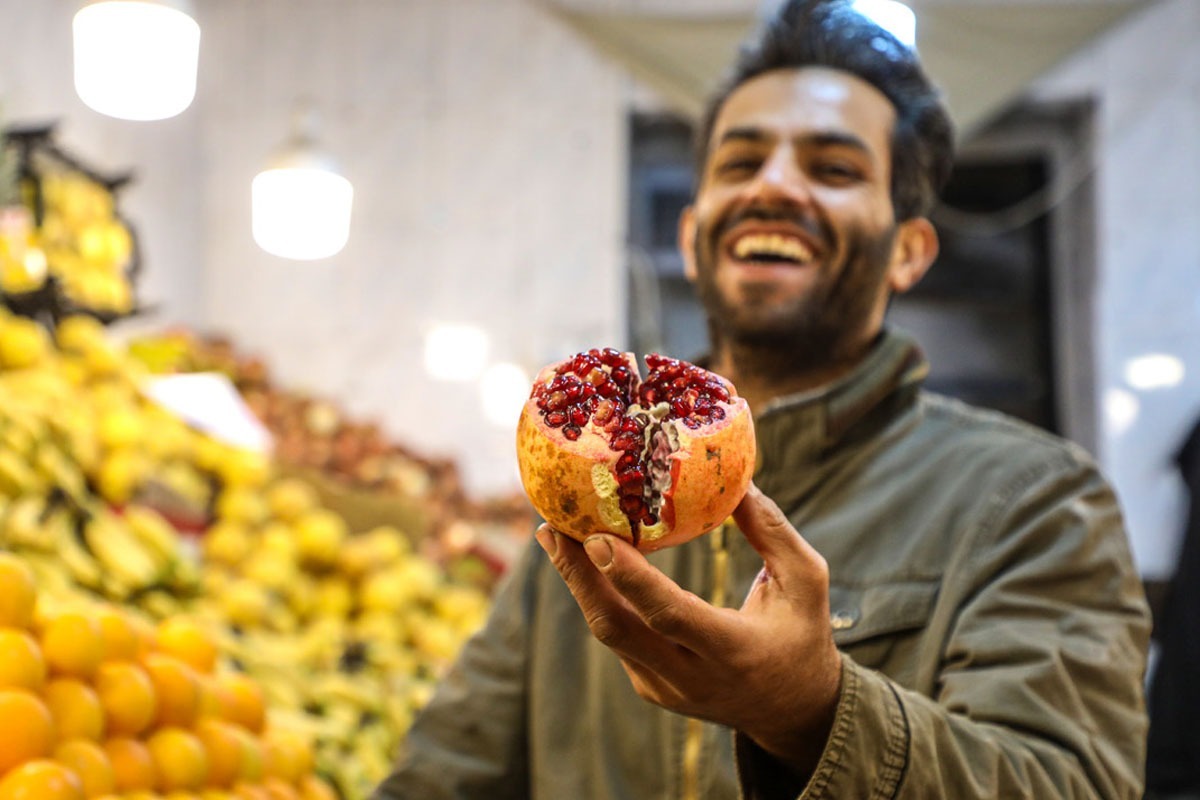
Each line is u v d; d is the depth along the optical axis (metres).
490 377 6.59
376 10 6.91
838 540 1.37
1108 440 6.09
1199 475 3.93
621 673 1.42
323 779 2.08
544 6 5.21
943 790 0.96
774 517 0.91
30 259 2.92
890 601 1.30
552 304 6.75
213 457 3.29
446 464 5.71
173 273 6.35
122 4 3.35
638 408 0.99
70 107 5.06
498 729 1.52
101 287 3.27
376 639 3.06
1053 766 1.06
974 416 1.46
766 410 1.42
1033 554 1.26
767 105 1.47
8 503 2.10
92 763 1.32
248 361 5.22
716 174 1.50
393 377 6.80
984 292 6.61
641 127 6.96
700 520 0.96
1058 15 4.86
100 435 2.73
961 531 1.32
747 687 0.90
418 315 6.80
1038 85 6.23
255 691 1.73
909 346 1.45
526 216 6.80
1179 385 6.09
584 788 1.42
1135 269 6.16
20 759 1.25
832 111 1.45
